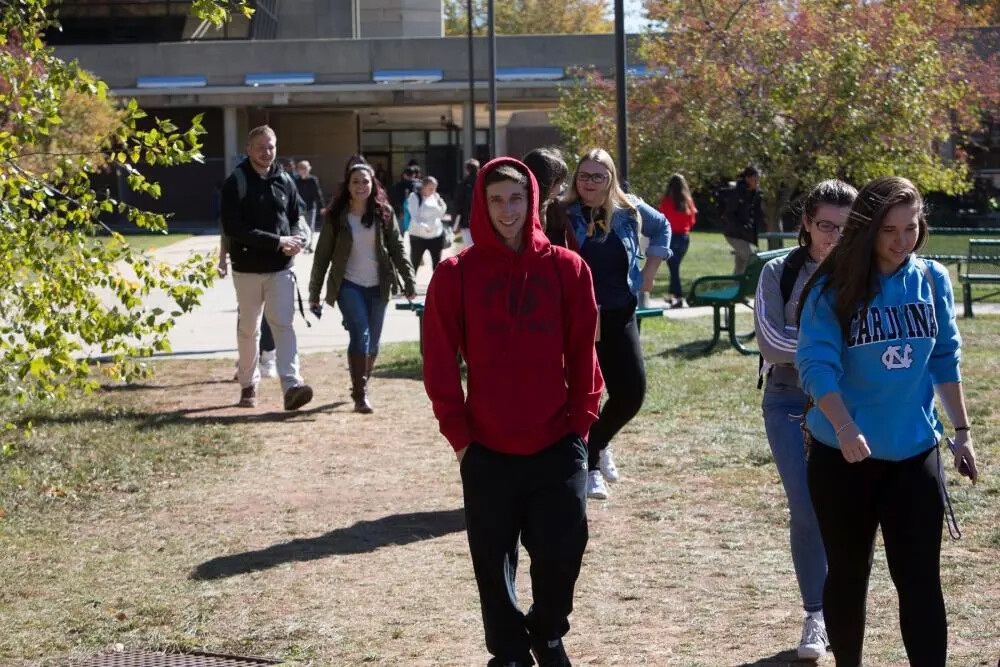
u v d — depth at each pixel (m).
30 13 6.99
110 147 7.09
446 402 4.18
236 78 50.97
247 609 5.52
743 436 8.71
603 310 6.58
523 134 56.28
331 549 6.42
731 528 6.55
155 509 7.25
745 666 4.67
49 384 6.86
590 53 50.19
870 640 4.86
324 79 50.88
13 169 6.66
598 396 4.26
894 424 3.98
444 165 60.12
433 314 4.19
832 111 20.27
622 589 5.63
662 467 7.92
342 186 9.95
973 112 24.97
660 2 23.50
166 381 11.70
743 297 12.59
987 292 17.95
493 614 4.15
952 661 4.57
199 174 51.53
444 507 7.22
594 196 6.50
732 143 21.02
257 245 9.83
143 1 50.94
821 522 4.14
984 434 8.38
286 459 8.48
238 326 10.27
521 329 4.14
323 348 13.77
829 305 4.01
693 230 42.25
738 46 21.84
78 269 6.84
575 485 4.16
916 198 3.93
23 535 6.68
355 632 5.20
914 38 21.12
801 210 4.85
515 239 4.20
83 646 5.06
